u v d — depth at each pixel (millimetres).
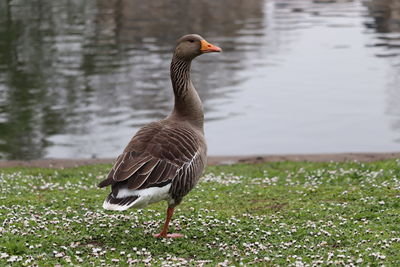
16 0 59719
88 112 26484
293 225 10289
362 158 18703
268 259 8219
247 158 19406
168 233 9695
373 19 50188
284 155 19641
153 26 47406
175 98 9812
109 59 36375
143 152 8469
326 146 23047
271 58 37000
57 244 8828
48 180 15750
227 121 25828
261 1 61531
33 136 23422
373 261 8070
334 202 12250
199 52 9742
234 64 35531
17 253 8344
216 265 7898
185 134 9062
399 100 28719
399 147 22844
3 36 43125
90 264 7914
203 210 11625
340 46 40250
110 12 54000
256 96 29328
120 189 8102
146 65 34875
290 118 26234
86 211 11211
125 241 9102
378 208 11211
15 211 10852
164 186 8383
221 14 53562
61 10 54750
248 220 10727
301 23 48875
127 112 26422
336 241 9125
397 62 35594
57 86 30625
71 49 39188
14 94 29125
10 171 17031
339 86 31078
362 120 25891
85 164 18922
